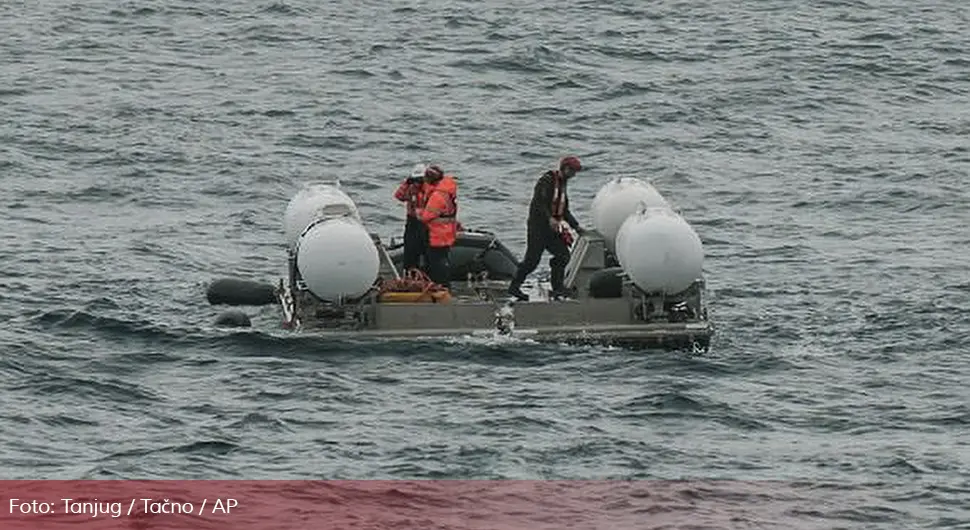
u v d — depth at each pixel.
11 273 126.50
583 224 152.25
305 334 105.69
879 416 95.88
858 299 123.25
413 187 114.25
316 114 188.62
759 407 96.81
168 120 185.25
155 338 107.81
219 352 105.00
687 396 97.06
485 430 91.69
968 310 119.06
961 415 96.06
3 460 86.06
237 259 135.88
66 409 94.31
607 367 102.50
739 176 169.50
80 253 134.38
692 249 105.88
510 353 104.00
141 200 155.50
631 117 191.38
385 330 106.44
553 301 107.31
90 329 109.50
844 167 172.75
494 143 179.75
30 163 166.75
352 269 105.38
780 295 124.69
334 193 114.19
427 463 86.44
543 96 199.25
